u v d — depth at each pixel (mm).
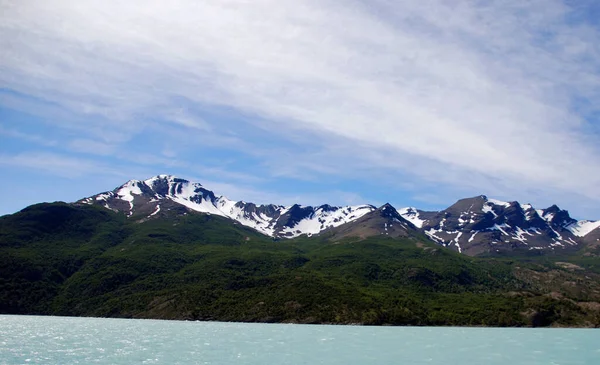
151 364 81562
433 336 144500
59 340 116312
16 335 126875
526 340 134000
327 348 106375
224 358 89188
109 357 88938
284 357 91438
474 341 129250
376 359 91438
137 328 159625
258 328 165750
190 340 119375
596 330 185125
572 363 91938
